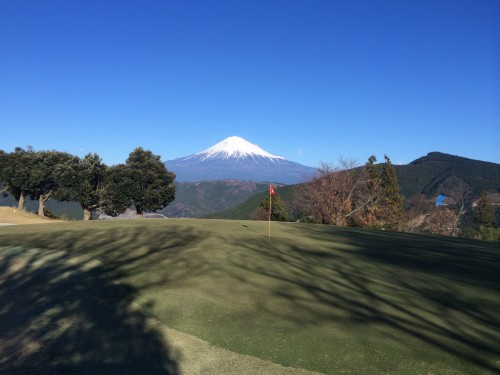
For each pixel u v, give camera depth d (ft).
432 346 17.98
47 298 24.68
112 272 30.19
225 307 22.70
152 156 147.95
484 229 124.57
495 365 16.33
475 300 24.89
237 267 31.94
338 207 124.36
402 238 54.60
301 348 17.63
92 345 18.12
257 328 19.75
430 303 24.06
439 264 35.65
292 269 31.78
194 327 19.92
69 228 56.18
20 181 136.77
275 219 146.10
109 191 139.64
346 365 16.22
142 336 19.01
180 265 32.40
